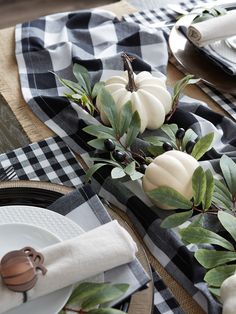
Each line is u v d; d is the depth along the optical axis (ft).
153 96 2.75
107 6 4.07
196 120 2.83
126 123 2.53
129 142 2.52
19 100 3.14
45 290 1.72
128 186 2.44
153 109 2.73
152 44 3.52
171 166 2.31
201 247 2.17
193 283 2.05
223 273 1.93
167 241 2.19
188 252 2.12
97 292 1.73
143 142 2.64
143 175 2.37
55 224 1.99
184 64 3.30
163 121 2.81
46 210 2.03
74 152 2.76
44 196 2.16
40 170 2.64
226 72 3.12
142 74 2.93
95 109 2.87
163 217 2.33
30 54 3.46
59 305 1.73
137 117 2.55
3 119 3.06
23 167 2.65
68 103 2.94
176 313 1.99
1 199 2.15
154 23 3.85
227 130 2.89
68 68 3.40
